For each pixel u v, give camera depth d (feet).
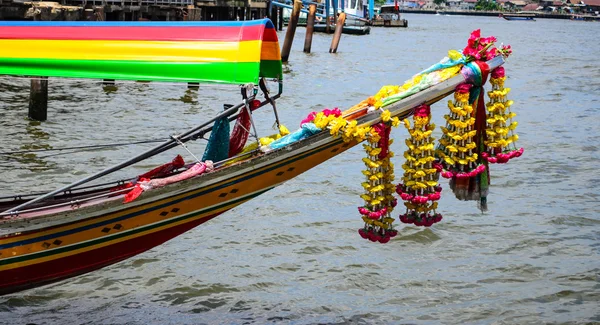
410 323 30.89
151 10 111.55
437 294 33.45
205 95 80.89
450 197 45.80
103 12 97.86
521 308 32.17
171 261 35.76
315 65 118.42
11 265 25.45
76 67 25.61
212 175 25.50
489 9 642.63
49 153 52.11
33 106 62.95
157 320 30.45
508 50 26.58
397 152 57.21
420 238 39.37
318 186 47.85
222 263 35.83
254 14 162.20
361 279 34.73
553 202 45.78
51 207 26.23
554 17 604.08
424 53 152.15
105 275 34.14
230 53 25.36
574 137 64.28
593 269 35.96
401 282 34.53
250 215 42.09
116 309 31.30
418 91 25.79
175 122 66.08
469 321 31.12
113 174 48.14
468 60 25.89
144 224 25.99
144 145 55.98
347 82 99.55
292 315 31.32
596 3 652.48
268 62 27.76
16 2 81.41
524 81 103.86
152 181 25.25
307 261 36.55
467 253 37.83
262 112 71.92
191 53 25.55
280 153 25.73
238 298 32.63
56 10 85.35
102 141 57.41
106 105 71.92
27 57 25.93
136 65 25.48
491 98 26.40
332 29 206.90
